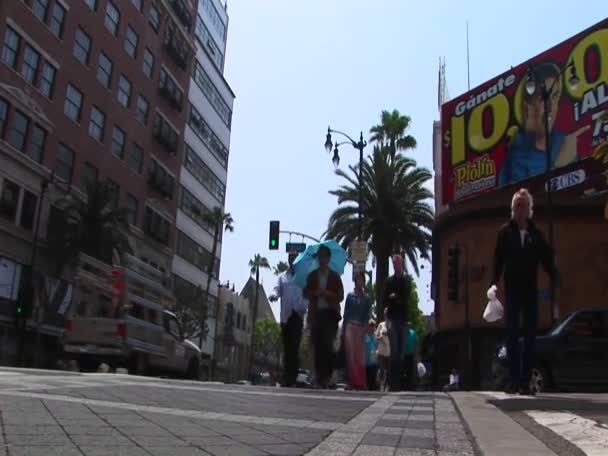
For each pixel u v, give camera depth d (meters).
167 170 54.12
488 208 34.75
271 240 25.72
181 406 5.69
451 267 23.33
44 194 36.12
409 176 33.69
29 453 3.23
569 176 31.98
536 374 12.84
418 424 5.00
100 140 43.06
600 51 31.41
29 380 7.12
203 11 63.78
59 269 35.19
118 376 9.73
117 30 44.84
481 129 36.91
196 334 57.84
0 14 32.53
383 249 33.31
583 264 31.58
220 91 68.94
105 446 3.52
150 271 22.78
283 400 6.83
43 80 36.62
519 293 7.38
